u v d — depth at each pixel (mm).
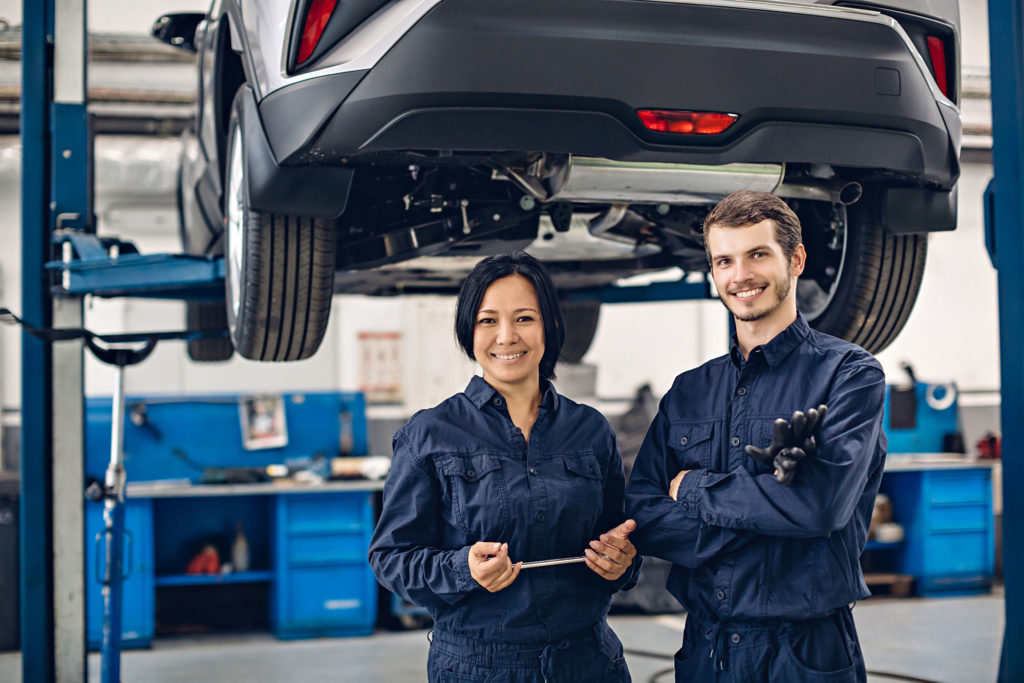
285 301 2570
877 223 2715
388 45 2061
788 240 1829
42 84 3252
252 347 2699
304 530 5844
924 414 7332
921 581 6922
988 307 8031
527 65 2057
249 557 6172
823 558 1811
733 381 1942
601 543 1842
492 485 1849
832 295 2920
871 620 6246
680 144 2160
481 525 1843
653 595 6312
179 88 6734
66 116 3250
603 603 1940
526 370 1906
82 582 3193
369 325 6980
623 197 2346
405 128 2062
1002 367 2705
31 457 3166
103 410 5934
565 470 1901
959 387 7957
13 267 6531
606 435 1985
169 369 6672
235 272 2703
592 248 3229
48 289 3236
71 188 3258
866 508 1913
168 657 5488
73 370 3213
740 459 1874
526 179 2346
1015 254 2674
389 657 5402
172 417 6094
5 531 5633
